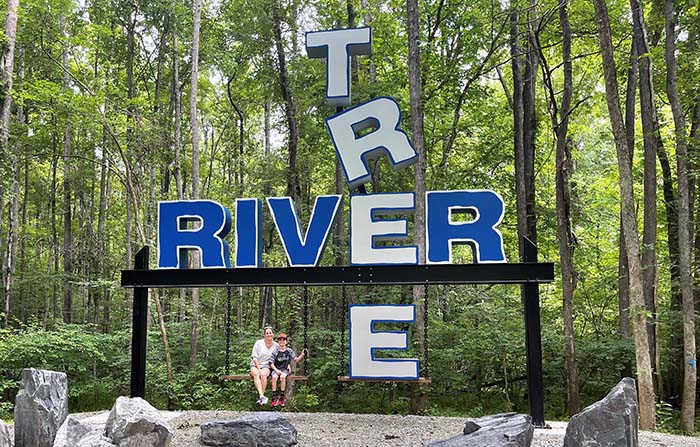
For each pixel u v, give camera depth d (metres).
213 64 23.08
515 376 16.28
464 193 9.23
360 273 9.31
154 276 9.77
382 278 9.24
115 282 17.16
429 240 9.23
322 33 10.48
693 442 8.47
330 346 16.20
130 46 22.30
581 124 19.91
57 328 16.42
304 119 18.73
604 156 24.70
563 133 13.78
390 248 9.37
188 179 25.42
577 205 18.39
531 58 16.19
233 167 26.67
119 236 27.55
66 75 18.97
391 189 18.19
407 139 9.81
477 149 19.14
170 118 22.31
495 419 7.29
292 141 18.64
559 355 15.79
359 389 15.45
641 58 13.34
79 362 15.51
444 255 9.15
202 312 22.84
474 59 16.89
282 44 18.58
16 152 16.75
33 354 14.39
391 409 14.69
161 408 15.30
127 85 24.27
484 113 19.97
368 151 9.91
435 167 18.84
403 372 9.20
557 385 15.88
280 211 9.77
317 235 9.62
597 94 18.33
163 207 9.97
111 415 6.92
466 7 16.84
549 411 14.83
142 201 20.78
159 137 19.38
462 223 9.18
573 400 13.70
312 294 17.94
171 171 23.38
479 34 16.81
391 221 9.43
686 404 12.28
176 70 21.19
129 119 19.27
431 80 16.95
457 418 9.98
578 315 18.56
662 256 17.83
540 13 15.91
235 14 19.17
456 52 17.03
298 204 18.64
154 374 15.40
